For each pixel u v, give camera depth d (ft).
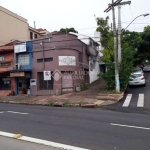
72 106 49.34
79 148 18.97
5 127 27.94
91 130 25.41
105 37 110.42
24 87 80.38
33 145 20.06
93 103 49.42
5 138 22.70
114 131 24.79
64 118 33.47
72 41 78.07
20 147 19.54
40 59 76.74
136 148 18.79
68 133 24.20
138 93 61.41
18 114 38.45
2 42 99.25
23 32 113.91
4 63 83.76
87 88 79.66
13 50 81.41
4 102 62.95
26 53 79.30
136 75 74.54
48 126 27.96
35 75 77.05
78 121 30.89
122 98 55.11
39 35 133.49
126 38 129.80
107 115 36.04
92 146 19.51
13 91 80.53
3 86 84.38
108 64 67.00
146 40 137.28
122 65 66.28
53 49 74.23
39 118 33.96
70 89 74.79
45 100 59.41
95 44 114.93
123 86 67.15
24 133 24.62
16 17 109.09
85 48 90.02
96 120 31.50
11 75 78.74
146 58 145.69
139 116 34.94
